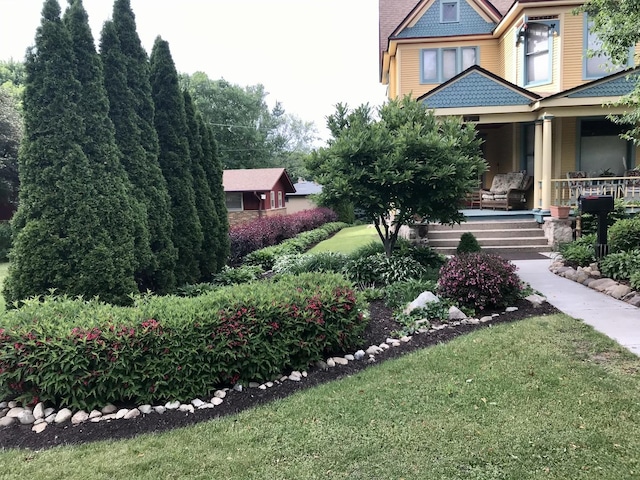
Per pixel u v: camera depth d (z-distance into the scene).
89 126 5.52
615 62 7.76
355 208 7.81
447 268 5.95
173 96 7.51
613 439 2.71
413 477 2.45
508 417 3.01
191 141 8.39
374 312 5.70
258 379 3.83
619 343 4.25
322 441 2.85
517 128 13.36
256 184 25.05
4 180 20.94
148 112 6.80
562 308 5.55
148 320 3.61
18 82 35.47
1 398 3.48
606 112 10.52
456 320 5.31
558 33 12.12
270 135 51.72
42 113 5.23
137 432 3.13
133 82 6.59
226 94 43.50
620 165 12.39
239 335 3.71
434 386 3.53
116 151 5.82
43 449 2.94
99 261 5.31
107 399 3.47
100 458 2.78
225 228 9.30
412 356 4.23
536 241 10.52
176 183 7.41
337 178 6.85
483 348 4.26
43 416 3.39
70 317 3.88
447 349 4.32
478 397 3.30
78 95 5.41
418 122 7.61
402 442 2.79
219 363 3.67
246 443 2.88
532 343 4.33
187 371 3.55
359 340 4.55
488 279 5.52
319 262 8.17
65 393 3.42
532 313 5.42
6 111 21.39
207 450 2.82
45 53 5.25
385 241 7.78
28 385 3.49
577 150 12.41
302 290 4.38
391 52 15.60
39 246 5.11
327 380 3.88
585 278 6.94
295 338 3.97
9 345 3.42
